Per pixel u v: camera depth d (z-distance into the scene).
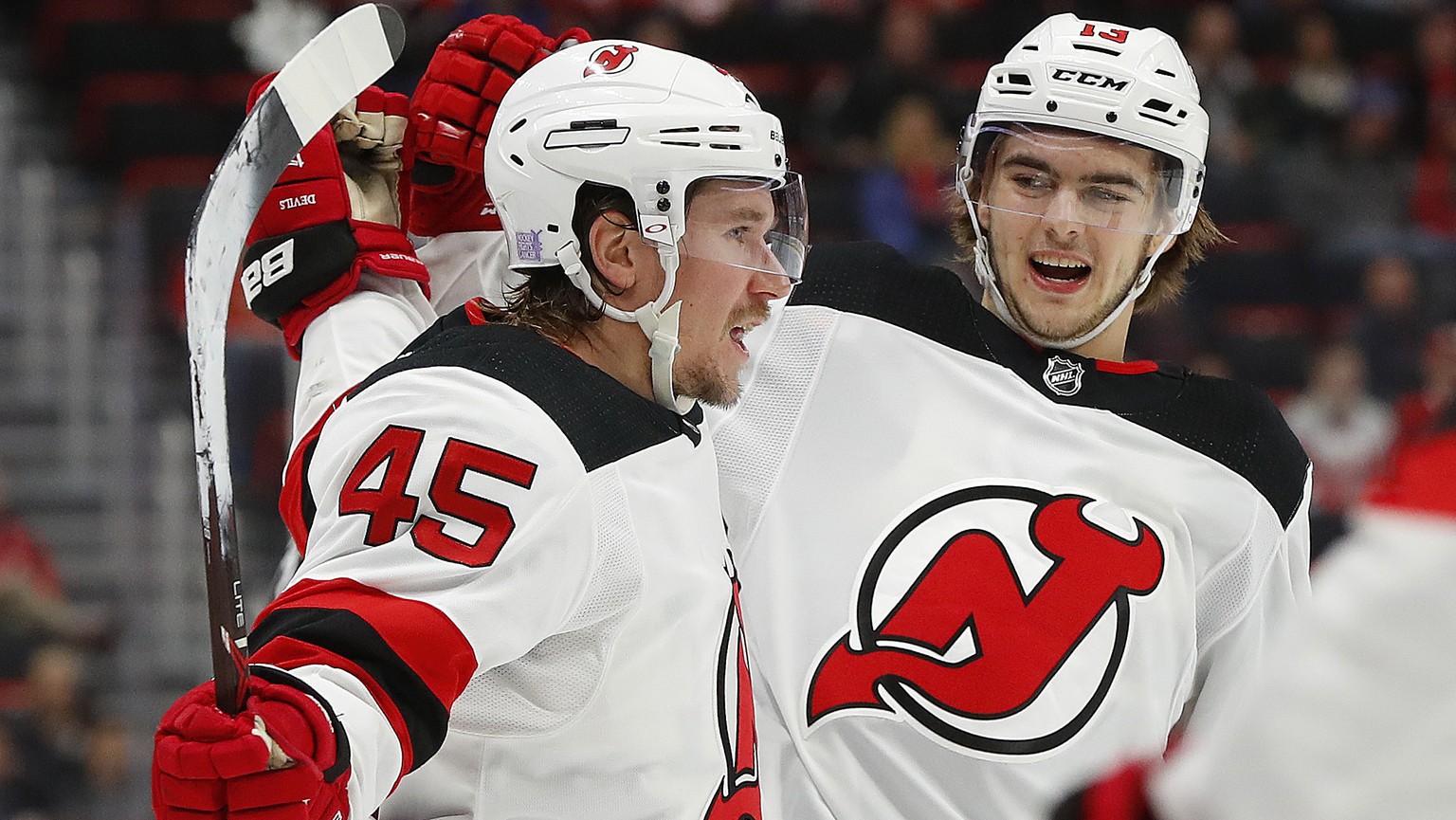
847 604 8.67
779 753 8.72
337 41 6.11
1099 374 8.97
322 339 8.20
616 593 6.48
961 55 31.70
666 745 6.73
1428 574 4.39
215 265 5.90
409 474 6.20
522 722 6.54
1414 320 27.28
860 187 28.34
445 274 9.23
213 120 31.83
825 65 32.59
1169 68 8.62
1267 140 30.59
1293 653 4.55
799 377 9.03
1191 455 8.88
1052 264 8.73
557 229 6.91
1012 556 8.66
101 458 26.53
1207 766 4.72
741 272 7.03
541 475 6.24
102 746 22.23
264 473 22.39
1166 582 8.73
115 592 24.97
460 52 8.58
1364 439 25.34
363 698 5.85
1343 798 4.41
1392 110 32.00
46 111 32.91
